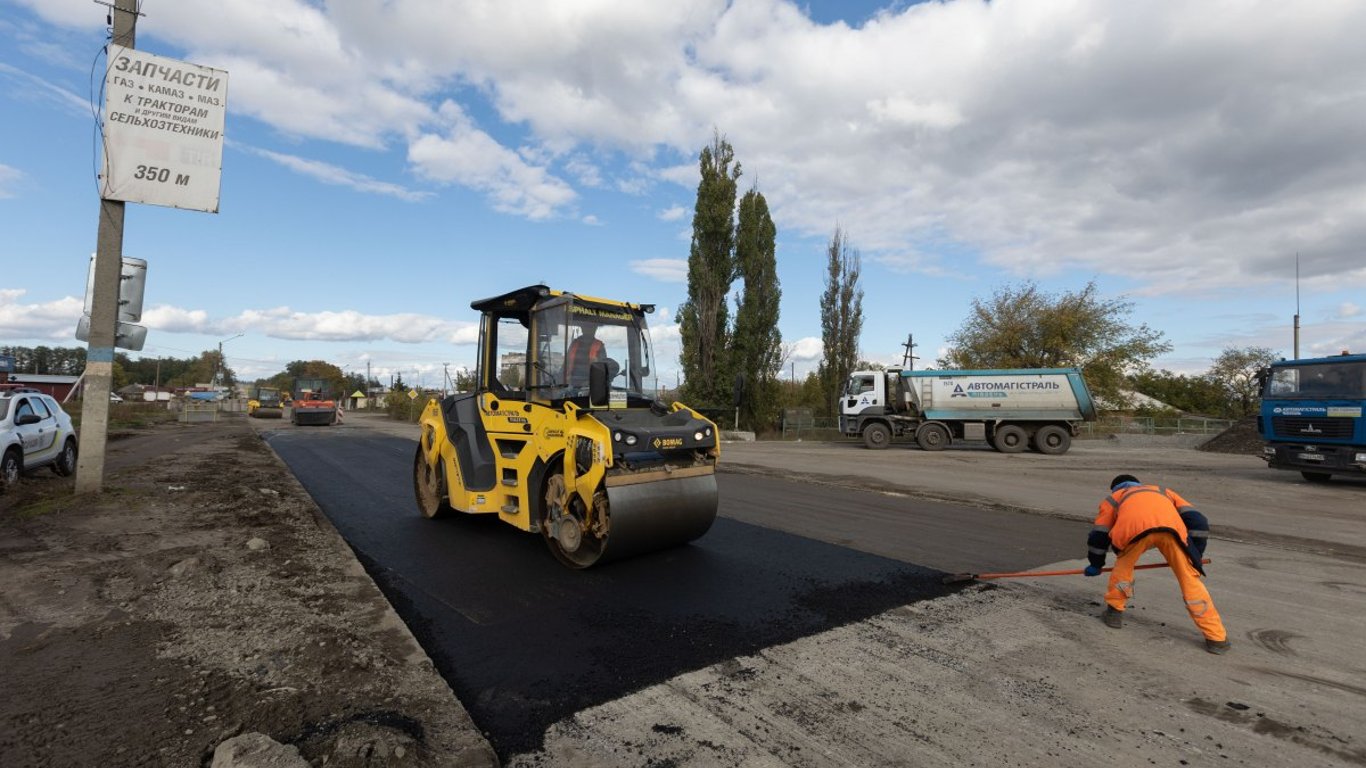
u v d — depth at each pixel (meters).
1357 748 3.18
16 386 11.02
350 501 10.20
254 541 6.43
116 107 8.59
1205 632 4.40
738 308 32.62
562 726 3.33
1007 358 36.19
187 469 12.63
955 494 11.85
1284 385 14.26
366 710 3.29
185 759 2.79
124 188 8.68
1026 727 3.35
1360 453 12.84
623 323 7.30
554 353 6.77
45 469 11.77
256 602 4.85
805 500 10.84
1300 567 6.69
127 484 9.93
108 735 2.97
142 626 4.31
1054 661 4.20
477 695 3.67
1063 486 13.52
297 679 3.61
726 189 31.45
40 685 3.46
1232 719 3.46
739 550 7.12
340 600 4.99
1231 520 9.61
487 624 4.81
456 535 7.80
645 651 4.32
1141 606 5.32
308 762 2.70
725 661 4.16
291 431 29.47
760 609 5.16
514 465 7.11
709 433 6.71
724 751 3.10
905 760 3.03
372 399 85.00
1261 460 19.89
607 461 5.86
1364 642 4.55
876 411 24.80
